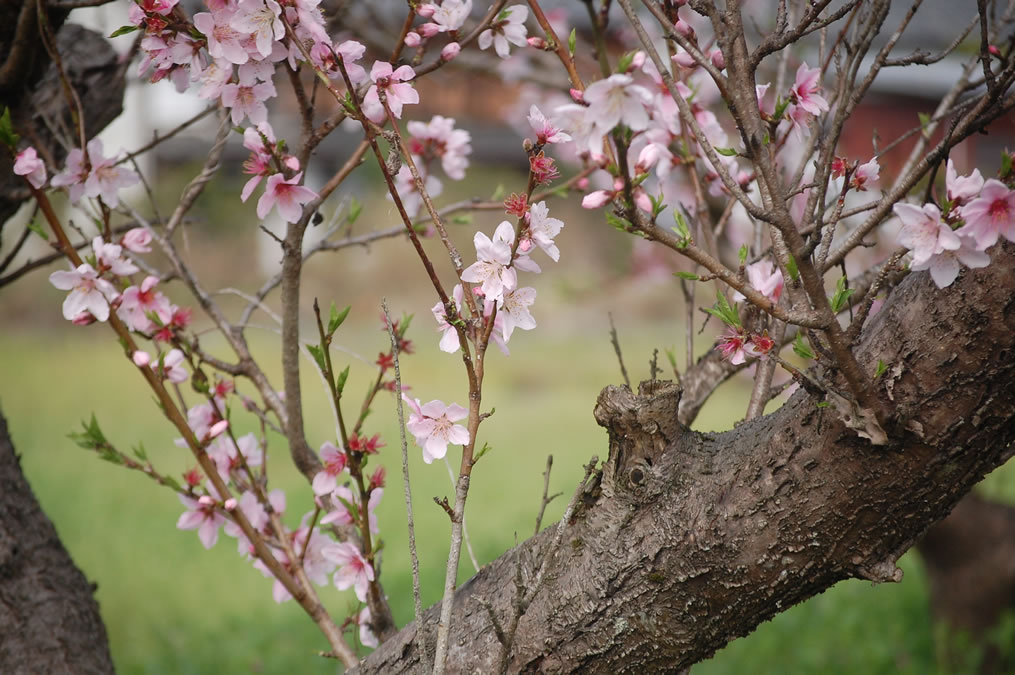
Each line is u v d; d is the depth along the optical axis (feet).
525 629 4.83
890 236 7.06
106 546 14.94
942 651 9.62
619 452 4.82
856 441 4.62
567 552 4.83
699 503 4.75
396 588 12.01
